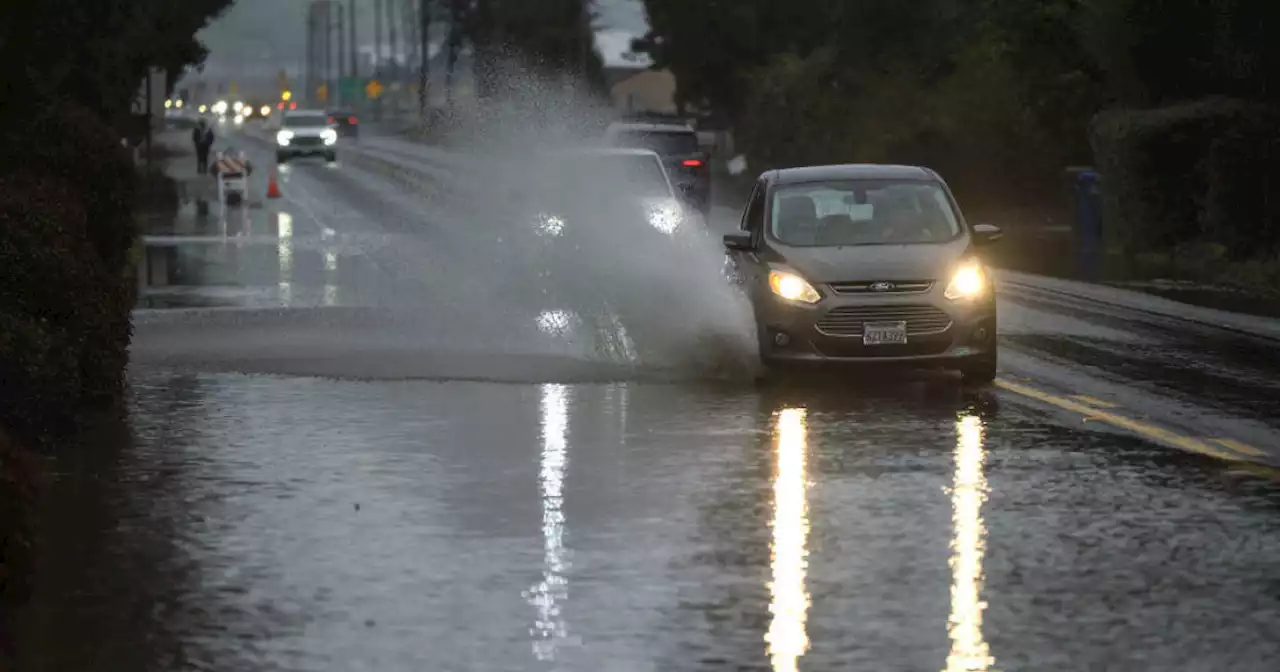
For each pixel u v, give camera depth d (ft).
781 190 160.66
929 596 80.64
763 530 94.27
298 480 107.45
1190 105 293.43
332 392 142.31
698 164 378.32
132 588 82.23
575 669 69.77
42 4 145.18
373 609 78.64
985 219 378.12
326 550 89.81
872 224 157.17
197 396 140.15
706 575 84.53
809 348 147.33
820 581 83.41
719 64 613.52
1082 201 321.93
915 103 422.00
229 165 446.60
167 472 109.91
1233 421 130.00
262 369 155.33
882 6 472.44
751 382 148.77
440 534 93.30
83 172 157.89
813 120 482.69
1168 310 209.97
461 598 80.38
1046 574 84.64
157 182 520.01
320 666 70.23
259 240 321.93
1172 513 98.22
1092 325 194.59
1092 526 95.04
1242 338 182.80
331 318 194.80
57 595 81.00
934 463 112.98
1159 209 292.20
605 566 86.38
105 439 121.29
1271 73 301.22
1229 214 278.46
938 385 148.25
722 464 112.78
